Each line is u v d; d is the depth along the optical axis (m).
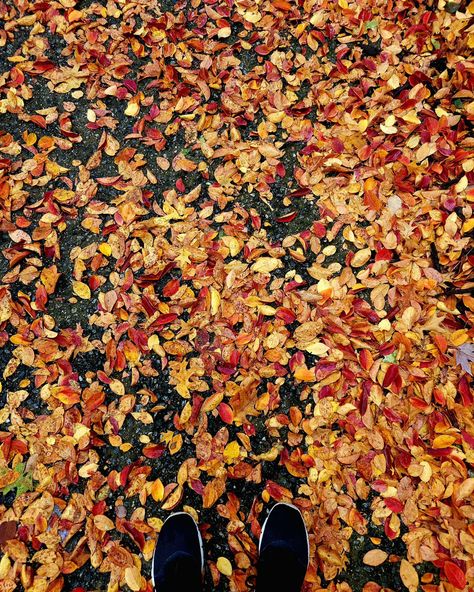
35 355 2.26
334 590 1.96
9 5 2.87
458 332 2.19
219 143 2.61
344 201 2.46
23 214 2.51
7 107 2.69
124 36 2.81
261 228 2.48
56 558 1.98
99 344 2.29
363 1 2.78
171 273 2.38
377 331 2.21
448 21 2.70
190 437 2.16
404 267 2.30
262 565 1.96
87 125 2.68
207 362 2.22
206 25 2.84
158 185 2.57
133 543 2.04
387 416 2.08
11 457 2.10
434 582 1.94
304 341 2.23
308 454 2.09
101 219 2.49
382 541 1.99
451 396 2.10
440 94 2.59
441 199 2.38
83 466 2.11
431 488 1.98
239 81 2.72
